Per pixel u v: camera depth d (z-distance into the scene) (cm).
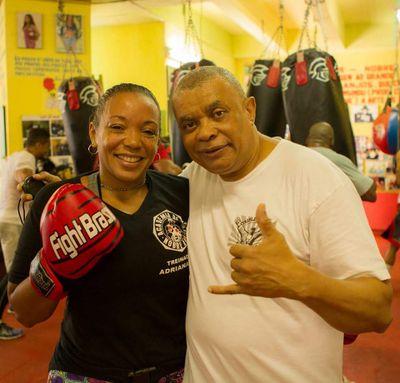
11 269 128
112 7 480
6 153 441
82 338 123
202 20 693
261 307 114
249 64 844
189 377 124
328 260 108
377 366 288
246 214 118
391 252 450
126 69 559
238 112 116
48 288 113
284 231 114
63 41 434
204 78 114
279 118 340
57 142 432
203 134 113
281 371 112
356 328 100
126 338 122
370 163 795
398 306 382
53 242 112
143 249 123
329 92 310
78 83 358
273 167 119
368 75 805
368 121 804
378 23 771
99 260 118
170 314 127
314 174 112
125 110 120
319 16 558
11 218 350
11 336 328
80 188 118
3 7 433
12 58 424
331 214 108
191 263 127
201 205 129
